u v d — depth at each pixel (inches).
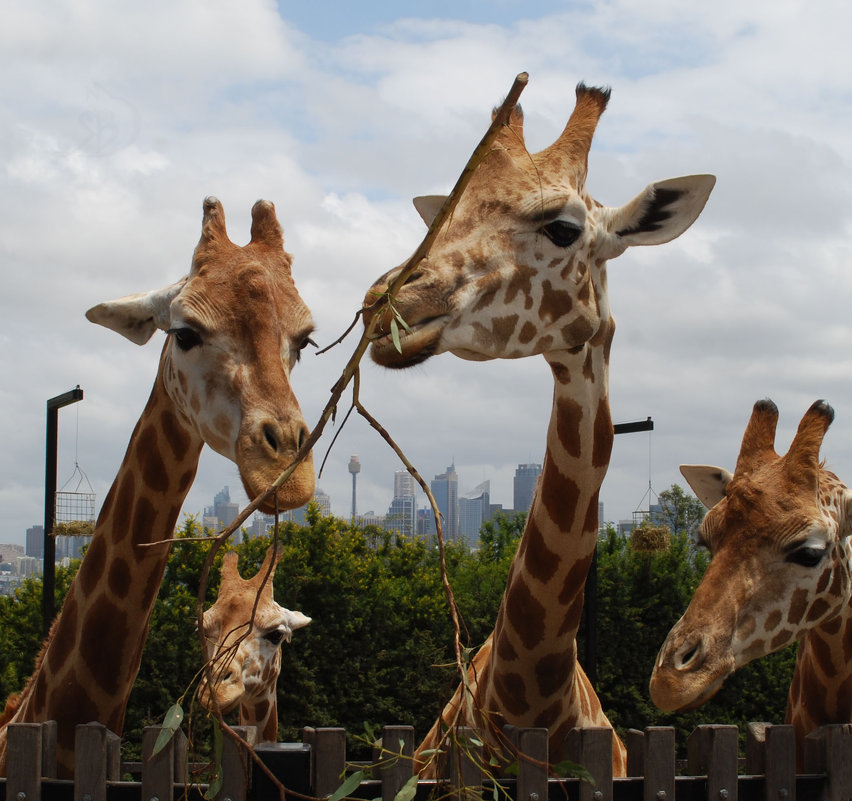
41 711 157.8
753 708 393.1
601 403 159.6
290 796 119.4
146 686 359.6
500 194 146.9
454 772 120.5
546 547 159.2
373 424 127.9
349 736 394.3
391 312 132.4
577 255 149.1
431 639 412.2
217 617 268.5
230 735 119.3
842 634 171.2
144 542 157.2
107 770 121.9
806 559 162.4
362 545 438.0
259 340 147.8
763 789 134.6
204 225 160.1
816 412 170.2
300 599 397.1
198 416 149.5
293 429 142.0
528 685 162.1
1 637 391.9
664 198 157.3
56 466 305.0
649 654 410.9
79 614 157.3
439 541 121.2
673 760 127.8
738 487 168.9
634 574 416.8
